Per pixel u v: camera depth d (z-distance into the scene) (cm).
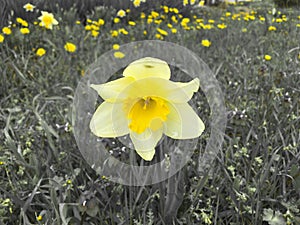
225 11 176
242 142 41
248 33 104
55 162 37
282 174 33
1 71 60
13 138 42
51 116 48
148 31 96
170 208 28
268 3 211
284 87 55
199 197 31
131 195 29
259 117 45
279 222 28
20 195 32
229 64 68
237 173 35
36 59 76
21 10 100
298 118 41
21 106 53
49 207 30
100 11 111
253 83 58
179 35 90
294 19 134
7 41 77
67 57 71
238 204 30
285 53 75
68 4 116
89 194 26
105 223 28
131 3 120
